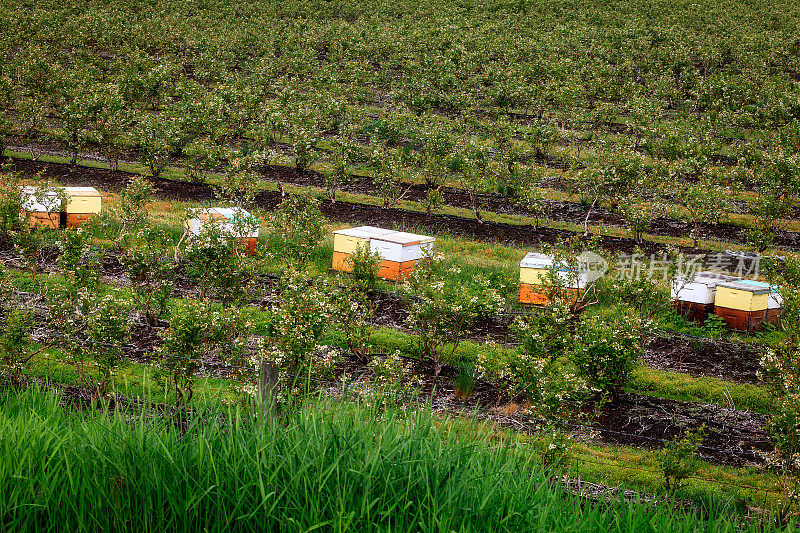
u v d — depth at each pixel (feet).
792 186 123.95
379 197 130.82
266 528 24.86
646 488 51.80
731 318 83.46
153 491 25.67
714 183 130.52
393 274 91.15
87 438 27.78
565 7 326.85
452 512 24.72
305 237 93.09
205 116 149.28
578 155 149.59
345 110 168.55
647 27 280.51
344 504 24.73
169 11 296.30
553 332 72.54
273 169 144.46
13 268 85.35
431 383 68.03
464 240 111.24
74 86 167.43
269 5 317.63
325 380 61.82
